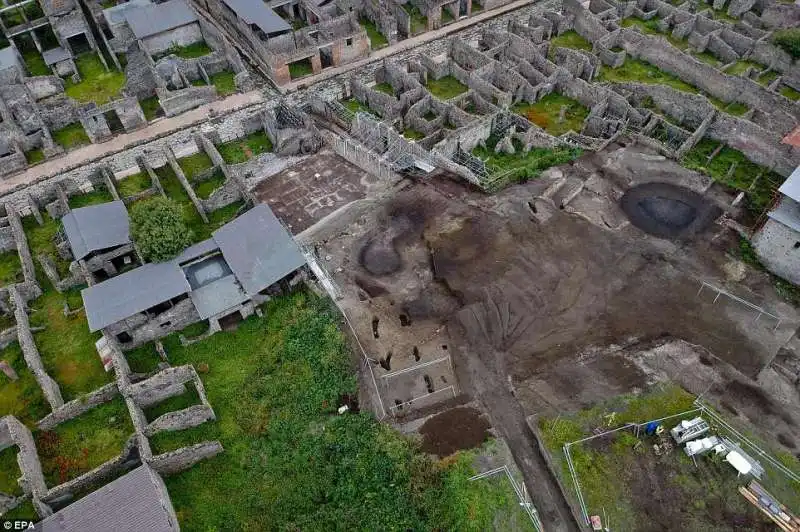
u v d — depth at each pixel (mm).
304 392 35000
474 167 49625
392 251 42844
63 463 32781
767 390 34000
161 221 39969
